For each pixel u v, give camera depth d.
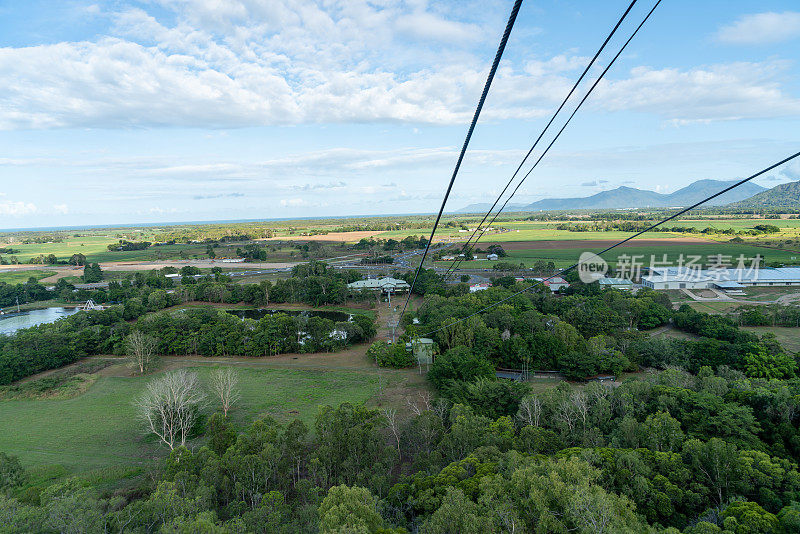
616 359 70.75
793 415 43.84
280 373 82.06
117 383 77.81
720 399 47.25
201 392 68.62
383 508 35.34
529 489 32.44
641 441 42.84
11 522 30.17
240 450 42.81
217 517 35.56
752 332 85.38
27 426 61.28
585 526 27.64
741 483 34.44
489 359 79.56
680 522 33.25
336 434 46.22
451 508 29.97
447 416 55.50
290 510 36.66
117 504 40.72
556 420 48.38
